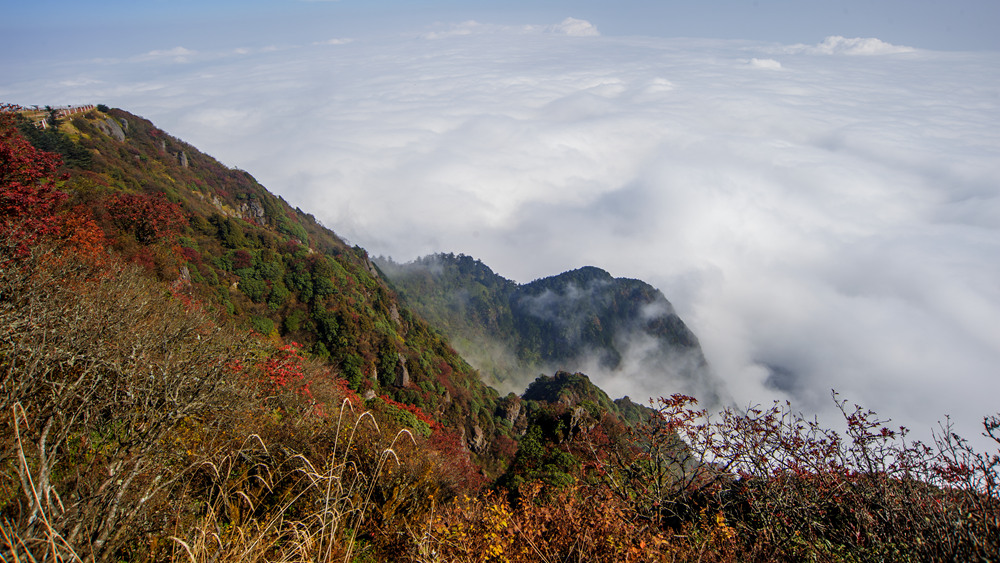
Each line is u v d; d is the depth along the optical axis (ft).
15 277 23.97
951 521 12.78
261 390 33.04
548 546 16.84
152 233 79.15
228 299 110.11
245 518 15.17
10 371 15.51
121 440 15.44
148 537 13.02
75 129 160.45
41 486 10.54
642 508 20.35
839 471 16.85
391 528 19.65
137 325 28.63
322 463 21.20
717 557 16.21
